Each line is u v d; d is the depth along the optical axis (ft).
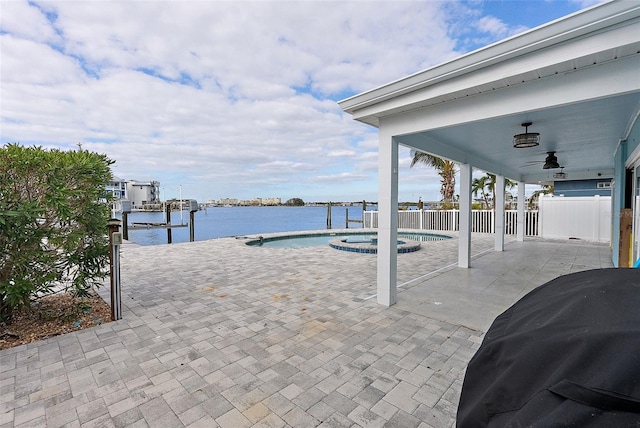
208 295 16.55
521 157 24.68
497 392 3.09
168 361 9.71
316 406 7.55
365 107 14.25
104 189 14.15
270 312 13.97
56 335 11.66
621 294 3.33
